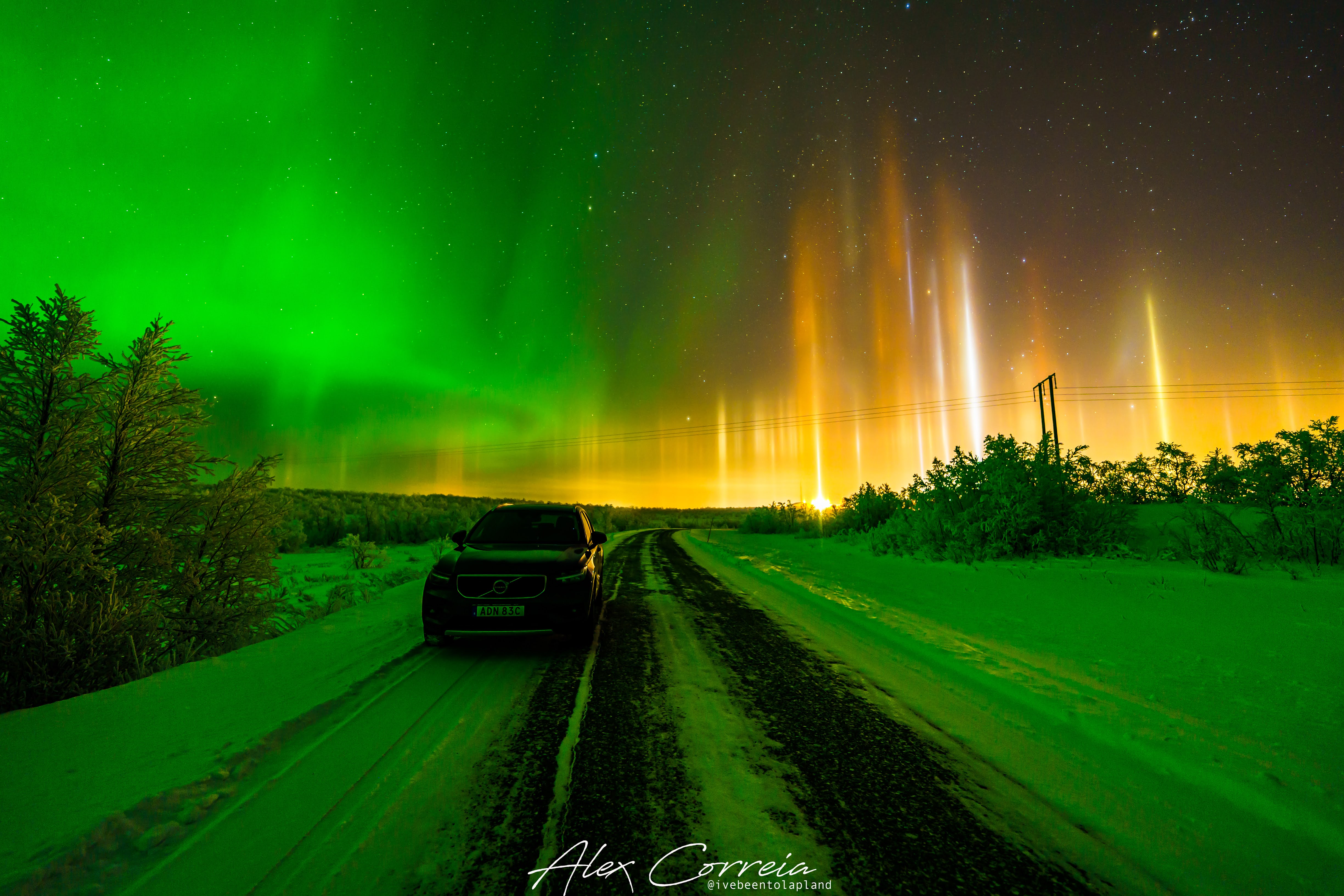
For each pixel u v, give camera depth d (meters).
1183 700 3.98
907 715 3.88
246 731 3.47
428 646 5.77
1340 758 3.09
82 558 4.87
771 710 3.97
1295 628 5.80
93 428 5.60
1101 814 2.63
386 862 2.26
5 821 2.45
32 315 5.39
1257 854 2.31
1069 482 13.38
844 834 2.48
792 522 30.14
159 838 2.38
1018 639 5.76
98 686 4.80
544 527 6.93
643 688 4.47
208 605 6.11
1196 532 11.62
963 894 2.08
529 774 3.02
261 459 6.70
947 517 13.94
